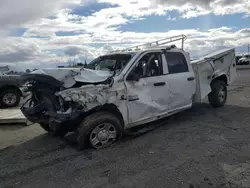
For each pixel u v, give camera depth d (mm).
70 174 3574
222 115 6418
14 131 6262
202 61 6508
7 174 3703
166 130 5359
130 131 5254
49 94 4570
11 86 9242
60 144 4941
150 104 5035
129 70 4746
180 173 3385
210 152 4051
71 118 4074
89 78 4391
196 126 5539
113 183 3234
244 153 3953
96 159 4020
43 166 3916
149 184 3148
